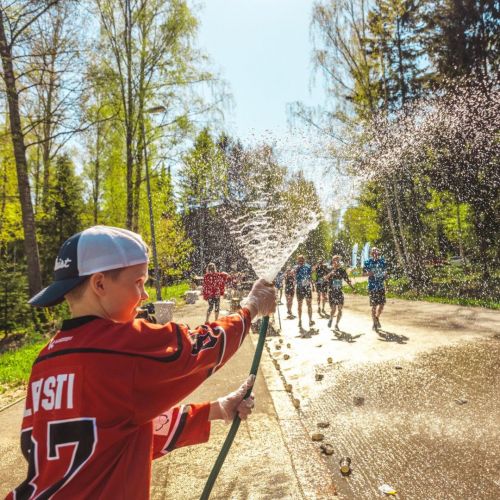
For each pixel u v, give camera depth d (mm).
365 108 22938
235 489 3145
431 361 6809
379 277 10094
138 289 1205
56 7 12297
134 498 1052
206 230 34688
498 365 6332
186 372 1126
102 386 1021
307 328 10953
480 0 19125
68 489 991
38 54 12258
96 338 1074
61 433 1008
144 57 17641
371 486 3244
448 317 11344
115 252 1151
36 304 1139
